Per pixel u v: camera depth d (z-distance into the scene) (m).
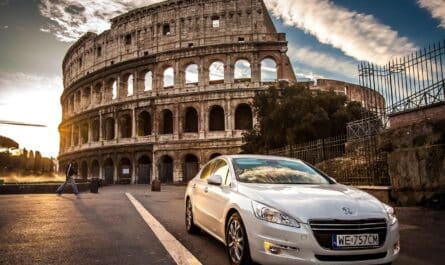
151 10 62.56
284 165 8.60
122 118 62.75
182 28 60.03
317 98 37.22
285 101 36.91
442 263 7.18
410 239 9.31
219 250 8.13
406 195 15.37
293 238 5.61
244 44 56.12
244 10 58.06
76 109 74.44
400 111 17.05
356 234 5.64
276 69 55.53
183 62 58.62
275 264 5.70
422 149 14.84
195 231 10.09
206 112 55.91
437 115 14.99
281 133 36.62
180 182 53.59
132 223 11.98
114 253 7.78
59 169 79.25
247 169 8.12
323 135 35.09
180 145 55.97
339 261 5.53
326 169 21.97
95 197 23.28
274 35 56.75
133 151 59.16
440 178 14.06
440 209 13.91
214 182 7.83
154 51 61.31
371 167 18.36
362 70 19.78
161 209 16.44
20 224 11.63
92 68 70.19
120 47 65.38
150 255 7.61
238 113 56.53
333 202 6.09
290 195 6.41
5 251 7.93
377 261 5.67
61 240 9.13
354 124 24.16
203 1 59.34
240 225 6.47
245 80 57.44
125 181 58.16
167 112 60.62
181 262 7.05
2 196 23.95
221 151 54.16
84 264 6.92
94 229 10.78
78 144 70.75
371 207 6.12
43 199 21.36
